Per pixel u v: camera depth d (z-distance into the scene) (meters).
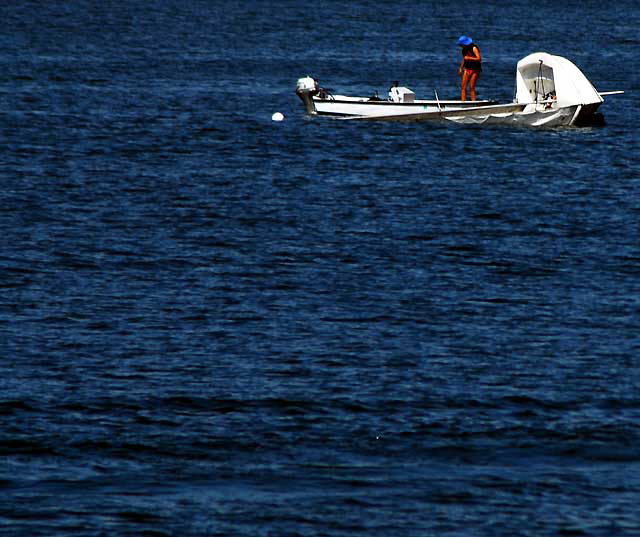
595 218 129.75
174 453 68.62
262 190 142.38
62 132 180.50
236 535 59.38
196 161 160.62
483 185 147.12
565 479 65.50
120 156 162.62
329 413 74.44
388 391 77.94
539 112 191.00
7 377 79.56
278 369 81.94
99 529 59.66
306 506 62.19
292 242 117.38
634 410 75.56
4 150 163.62
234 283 102.94
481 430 72.06
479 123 192.75
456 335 89.81
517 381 80.12
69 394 76.88
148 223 124.38
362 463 67.50
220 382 79.31
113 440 70.06
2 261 107.50
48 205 131.00
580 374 81.69
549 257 112.94
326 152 168.62
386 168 157.50
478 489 64.25
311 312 95.19
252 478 65.44
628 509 62.12
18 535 58.91
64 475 65.56
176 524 60.28
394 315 94.50
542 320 93.69
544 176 153.50
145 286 101.56
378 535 59.34
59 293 99.00
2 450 68.44
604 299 99.81
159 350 85.69
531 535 59.34
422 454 68.69
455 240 118.94
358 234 120.94
